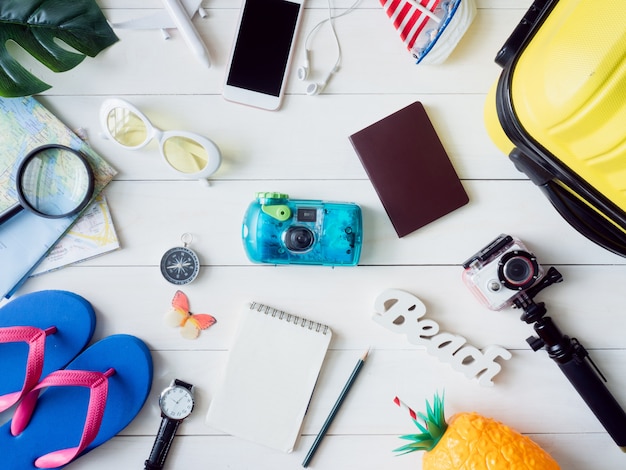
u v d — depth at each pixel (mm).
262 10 717
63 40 693
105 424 743
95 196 735
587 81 522
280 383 756
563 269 757
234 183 750
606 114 533
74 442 754
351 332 765
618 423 714
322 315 763
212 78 738
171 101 741
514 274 689
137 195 748
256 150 748
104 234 747
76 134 734
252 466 775
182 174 719
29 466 746
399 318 782
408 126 731
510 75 619
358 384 770
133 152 741
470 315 764
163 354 766
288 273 757
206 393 768
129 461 773
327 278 759
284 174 750
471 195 752
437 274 759
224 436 774
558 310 764
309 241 686
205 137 715
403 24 717
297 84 740
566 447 775
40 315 741
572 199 649
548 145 598
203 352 766
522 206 750
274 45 725
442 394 774
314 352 751
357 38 736
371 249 755
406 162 733
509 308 759
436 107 744
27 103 723
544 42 584
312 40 735
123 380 746
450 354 752
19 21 671
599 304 760
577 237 752
